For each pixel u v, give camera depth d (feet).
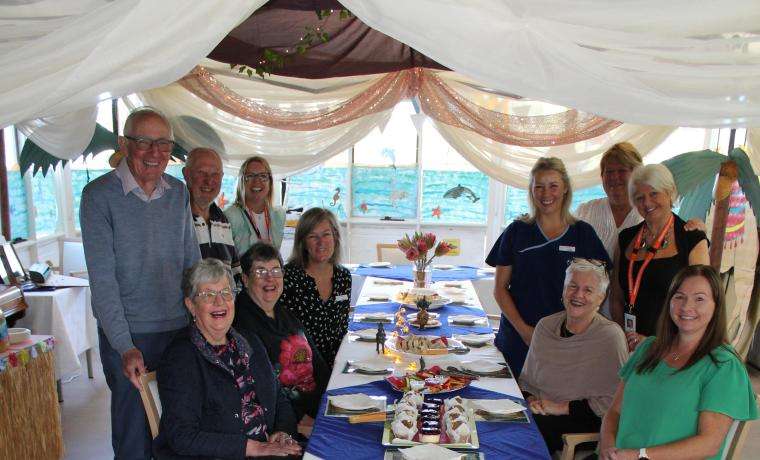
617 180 9.71
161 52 4.76
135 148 7.16
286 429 7.47
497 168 14.74
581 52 5.21
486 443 5.93
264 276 7.97
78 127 12.68
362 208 21.06
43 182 18.61
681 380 5.88
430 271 12.92
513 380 7.75
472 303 12.22
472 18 5.02
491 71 5.24
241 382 6.77
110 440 11.21
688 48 5.26
